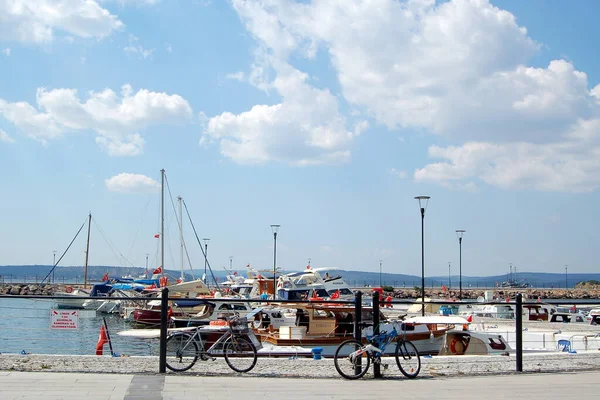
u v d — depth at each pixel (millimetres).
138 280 67688
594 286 147125
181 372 13492
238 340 13953
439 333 28938
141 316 45344
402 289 111250
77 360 15039
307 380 12914
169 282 66688
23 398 10227
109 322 52969
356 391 11656
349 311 28484
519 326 14734
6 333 39094
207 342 13828
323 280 51625
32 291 93500
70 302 62781
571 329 34500
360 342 13547
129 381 12070
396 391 11727
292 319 30562
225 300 14211
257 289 58906
